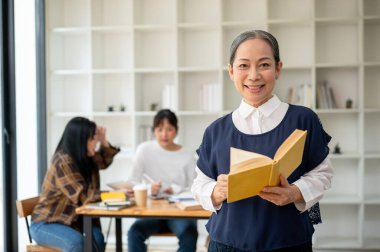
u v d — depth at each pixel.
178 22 4.08
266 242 1.22
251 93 1.25
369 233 4.16
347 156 3.88
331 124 4.19
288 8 4.14
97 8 4.29
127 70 4.11
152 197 2.80
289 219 1.23
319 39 4.13
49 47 4.15
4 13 3.50
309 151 1.25
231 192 1.12
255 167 1.10
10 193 3.54
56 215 2.75
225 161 1.29
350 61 4.09
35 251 2.72
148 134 4.21
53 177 2.78
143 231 2.93
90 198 2.66
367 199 3.91
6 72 3.51
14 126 3.55
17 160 3.61
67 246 2.54
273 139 1.25
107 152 3.25
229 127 1.33
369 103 4.11
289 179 1.25
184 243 2.81
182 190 3.04
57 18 4.30
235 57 1.28
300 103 3.96
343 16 3.96
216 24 3.98
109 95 4.47
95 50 4.26
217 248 1.30
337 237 4.17
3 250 3.51
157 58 4.37
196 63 4.32
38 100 4.12
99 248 2.71
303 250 1.26
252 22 3.92
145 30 4.25
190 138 4.39
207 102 4.07
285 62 4.18
